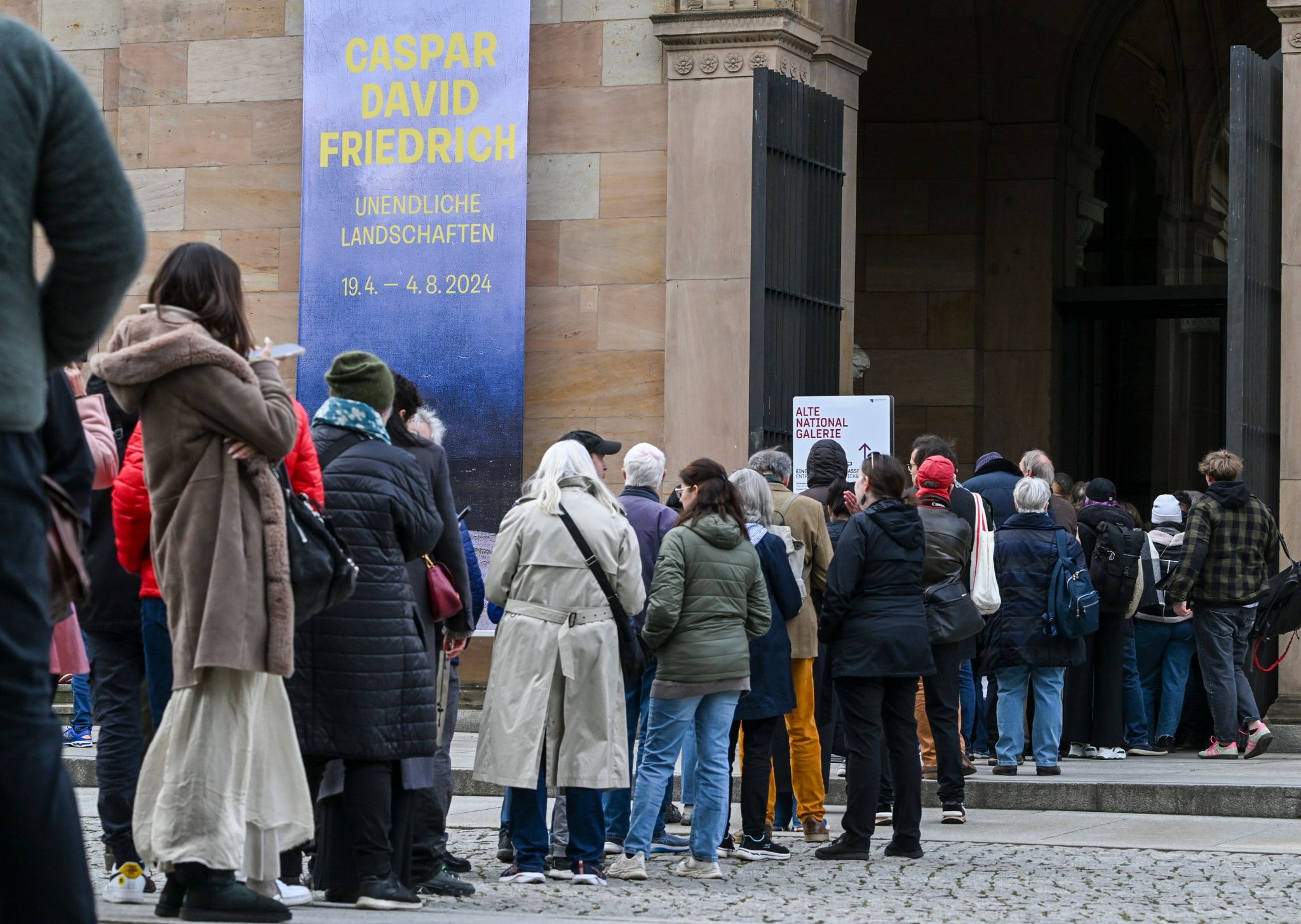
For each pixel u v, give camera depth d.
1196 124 21.80
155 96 17.14
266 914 6.25
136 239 3.87
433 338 15.83
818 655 11.53
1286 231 14.91
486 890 8.38
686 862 9.12
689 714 9.05
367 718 6.98
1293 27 14.94
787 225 15.47
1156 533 14.79
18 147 3.71
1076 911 7.98
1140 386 21.88
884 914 7.86
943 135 21.48
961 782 11.15
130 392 6.22
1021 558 12.56
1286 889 8.69
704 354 15.56
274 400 6.25
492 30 15.70
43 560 3.76
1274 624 13.63
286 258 16.81
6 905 3.73
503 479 15.69
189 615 6.14
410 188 15.88
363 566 7.07
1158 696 14.85
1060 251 21.59
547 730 8.55
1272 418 15.15
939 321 21.48
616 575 8.55
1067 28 21.14
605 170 16.00
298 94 16.84
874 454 10.02
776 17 15.40
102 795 7.61
